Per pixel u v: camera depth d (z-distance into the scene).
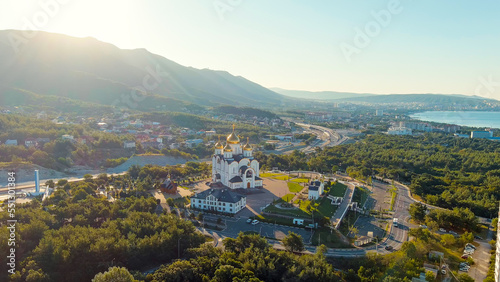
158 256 146.25
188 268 128.38
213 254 143.00
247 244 153.00
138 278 122.94
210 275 128.62
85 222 173.38
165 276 122.06
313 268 133.62
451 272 148.00
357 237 189.25
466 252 170.38
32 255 131.88
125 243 141.25
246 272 125.94
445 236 178.00
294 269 132.00
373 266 147.62
